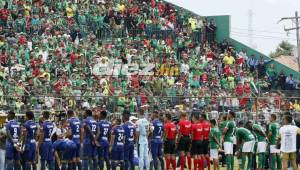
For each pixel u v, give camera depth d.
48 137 39.06
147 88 63.50
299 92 75.19
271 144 45.72
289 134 41.78
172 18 84.56
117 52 70.06
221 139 45.03
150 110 54.72
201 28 86.44
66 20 73.38
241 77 75.94
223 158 49.66
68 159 38.91
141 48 74.44
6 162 37.78
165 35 80.50
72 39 71.75
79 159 39.53
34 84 57.31
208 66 75.75
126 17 78.88
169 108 55.47
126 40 74.81
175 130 42.78
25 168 38.31
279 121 57.59
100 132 40.06
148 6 84.06
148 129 42.72
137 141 42.62
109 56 68.81
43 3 74.50
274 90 76.44
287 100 64.12
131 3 82.62
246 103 60.09
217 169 43.53
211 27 87.25
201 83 71.38
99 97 54.16
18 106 50.56
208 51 80.44
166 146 42.75
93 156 39.75
